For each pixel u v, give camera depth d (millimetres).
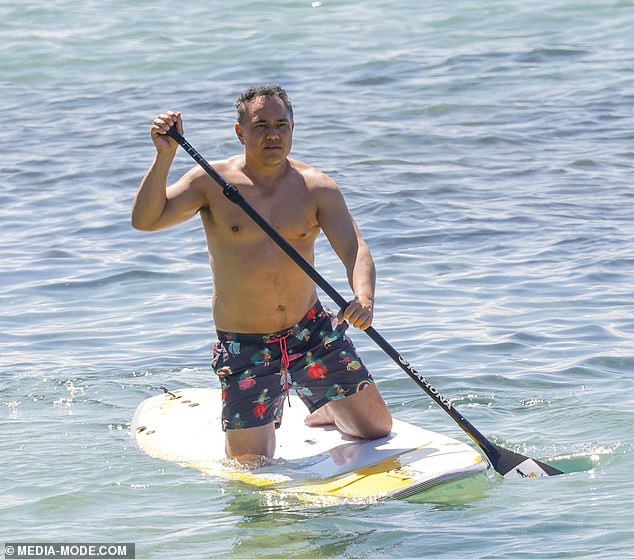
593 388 26656
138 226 21953
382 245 39406
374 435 23609
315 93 64562
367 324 21812
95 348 30844
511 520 19469
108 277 36875
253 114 22281
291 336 22875
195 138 56000
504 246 38844
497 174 48625
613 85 63781
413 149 53156
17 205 45844
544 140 54031
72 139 56906
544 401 26000
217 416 25484
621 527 18781
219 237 22719
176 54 75062
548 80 65688
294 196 22719
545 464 21938
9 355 30297
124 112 62375
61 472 22328
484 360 28875
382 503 20688
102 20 84125
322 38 77938
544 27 78062
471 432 22422
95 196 46812
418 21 81250
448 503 20625
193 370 29188
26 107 64750
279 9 86312
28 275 37250
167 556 18312
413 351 29672
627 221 41281
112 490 21422
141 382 28328
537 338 30344
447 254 38125
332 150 53156
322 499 20859
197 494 21203
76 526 19609
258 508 20438
